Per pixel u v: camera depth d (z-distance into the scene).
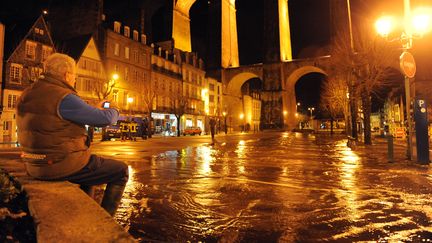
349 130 37.34
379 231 4.10
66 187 2.70
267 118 74.12
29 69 32.03
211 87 71.75
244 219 4.63
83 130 2.83
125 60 43.94
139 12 51.47
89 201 2.38
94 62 38.97
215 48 79.38
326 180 7.93
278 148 19.97
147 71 48.78
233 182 7.61
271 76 74.81
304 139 34.31
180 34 68.62
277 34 75.31
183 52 62.47
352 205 5.43
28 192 2.53
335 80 43.06
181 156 14.41
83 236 1.79
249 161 12.31
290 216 4.77
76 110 2.61
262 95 75.31
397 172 9.30
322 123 93.75
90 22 41.62
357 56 22.94
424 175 8.77
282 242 3.75
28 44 32.34
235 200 5.79
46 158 2.63
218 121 71.62
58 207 2.22
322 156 14.48
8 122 30.39
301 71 76.06
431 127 30.56
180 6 69.06
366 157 13.92
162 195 6.18
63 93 2.64
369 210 5.11
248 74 79.12
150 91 44.09
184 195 6.18
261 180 7.90
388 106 53.03
